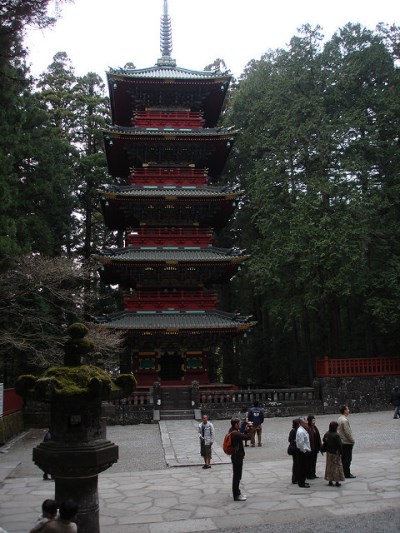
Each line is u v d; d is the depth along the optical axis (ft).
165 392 121.49
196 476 64.34
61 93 192.85
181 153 150.30
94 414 33.91
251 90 171.53
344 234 130.21
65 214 156.76
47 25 50.65
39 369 127.34
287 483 57.47
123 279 146.41
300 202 138.92
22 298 113.60
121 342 128.88
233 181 187.01
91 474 32.53
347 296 140.87
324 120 144.97
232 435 51.62
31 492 57.88
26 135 134.41
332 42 155.22
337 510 45.55
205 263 137.59
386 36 158.51
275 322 159.84
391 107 141.49
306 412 123.75
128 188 142.51
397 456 70.44
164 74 152.05
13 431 100.42
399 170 144.15
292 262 142.00
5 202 109.40
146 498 53.83
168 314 138.51
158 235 143.95
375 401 128.06
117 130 141.38
